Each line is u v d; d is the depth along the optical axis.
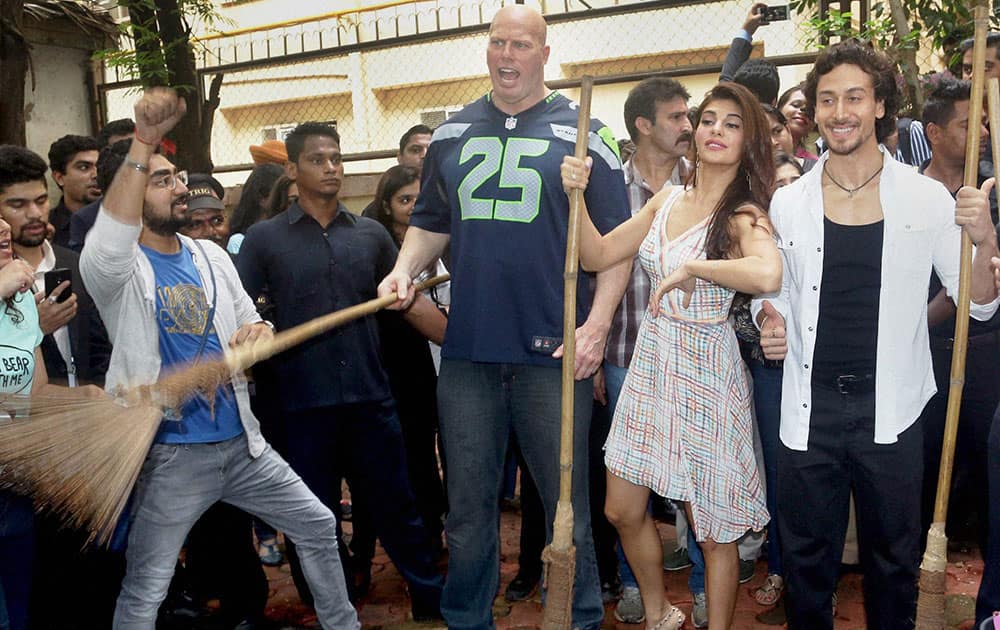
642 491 3.46
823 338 3.04
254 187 5.61
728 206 3.20
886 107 3.00
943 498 2.94
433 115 9.84
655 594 3.64
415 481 4.64
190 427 3.19
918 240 2.96
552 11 8.77
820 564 3.14
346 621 3.61
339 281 3.88
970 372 3.87
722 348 3.29
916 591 3.07
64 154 4.74
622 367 3.92
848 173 3.02
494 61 3.26
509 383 3.37
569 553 3.03
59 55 9.66
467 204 3.31
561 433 3.04
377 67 9.98
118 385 2.95
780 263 3.02
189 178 4.59
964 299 2.90
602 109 8.55
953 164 4.06
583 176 3.02
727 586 3.37
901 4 5.92
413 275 3.56
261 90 10.61
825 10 6.43
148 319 3.19
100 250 3.01
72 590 3.81
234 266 3.86
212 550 3.98
